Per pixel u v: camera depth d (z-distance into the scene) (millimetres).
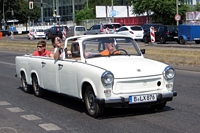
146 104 8086
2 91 12531
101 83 7801
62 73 9305
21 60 12125
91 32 46000
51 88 10078
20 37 69812
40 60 10648
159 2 56719
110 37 9312
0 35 63156
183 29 35906
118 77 7855
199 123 7742
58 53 9594
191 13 48719
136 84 7992
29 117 8750
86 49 8977
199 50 24938
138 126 7625
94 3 97250
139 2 59938
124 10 75125
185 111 8859
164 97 8188
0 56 28078
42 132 7430
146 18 60406
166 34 37094
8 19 101688
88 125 7832
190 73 16047
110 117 8438
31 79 11531
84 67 8367
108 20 70375
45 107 9844
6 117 8812
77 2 99375
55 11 78375
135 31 41156
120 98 7812
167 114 8594
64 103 10305
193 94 11031
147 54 23672
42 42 11773
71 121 8227
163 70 8266
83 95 8648
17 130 7633
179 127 7461
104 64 8336
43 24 95938
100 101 7781
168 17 57719
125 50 9344
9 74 17031
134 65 8344
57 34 52344
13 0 99125
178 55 22109
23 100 10891
